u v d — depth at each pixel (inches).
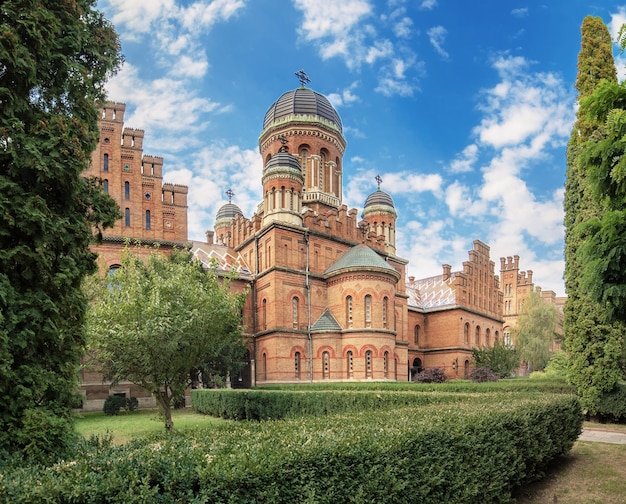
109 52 432.8
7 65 318.7
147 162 1477.6
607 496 430.9
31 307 317.7
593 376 852.6
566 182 933.2
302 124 1966.0
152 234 1440.7
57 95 376.5
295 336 1555.1
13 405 297.7
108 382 1347.2
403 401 701.3
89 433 832.3
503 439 375.9
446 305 2290.8
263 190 1749.5
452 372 2203.5
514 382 1104.8
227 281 898.1
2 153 312.3
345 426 303.7
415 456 274.7
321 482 216.5
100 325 677.3
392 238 2082.9
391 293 1582.2
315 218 1716.3
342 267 1587.1
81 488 163.2
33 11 330.6
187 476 184.1
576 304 887.7
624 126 437.1
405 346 1902.1
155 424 981.8
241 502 187.5
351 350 1517.0
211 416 1159.6
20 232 316.2
